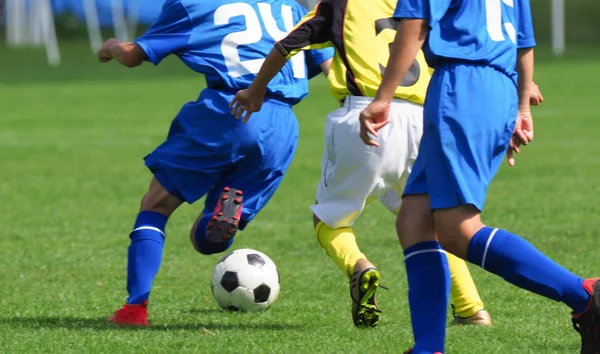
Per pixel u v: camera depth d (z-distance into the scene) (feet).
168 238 89.40
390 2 54.85
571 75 291.79
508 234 39.29
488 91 39.88
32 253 82.02
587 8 467.93
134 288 54.44
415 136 52.75
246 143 54.70
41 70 375.45
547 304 59.26
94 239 88.74
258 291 58.39
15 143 172.35
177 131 55.98
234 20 55.72
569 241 81.61
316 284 67.72
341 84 53.83
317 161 144.36
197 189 55.42
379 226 92.94
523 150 148.46
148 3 479.00
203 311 59.36
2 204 110.63
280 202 108.99
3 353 46.80
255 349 47.14
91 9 451.53
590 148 149.18
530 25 44.50
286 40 49.90
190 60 55.36
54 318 56.75
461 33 40.55
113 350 47.06
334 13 53.72
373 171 52.85
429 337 40.73
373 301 52.24
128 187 122.62
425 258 41.27
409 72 53.06
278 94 55.83
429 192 39.70
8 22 461.78
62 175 134.10
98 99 260.62
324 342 48.73
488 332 50.98
